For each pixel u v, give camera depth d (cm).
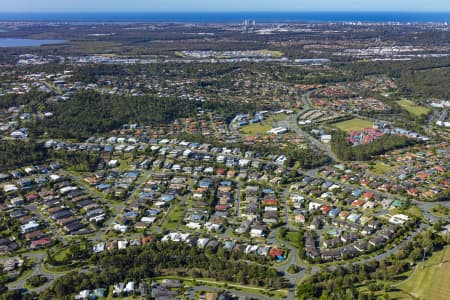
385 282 17012
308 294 16062
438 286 16638
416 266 17975
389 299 15900
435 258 18462
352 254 18925
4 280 17475
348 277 17025
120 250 19388
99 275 17500
